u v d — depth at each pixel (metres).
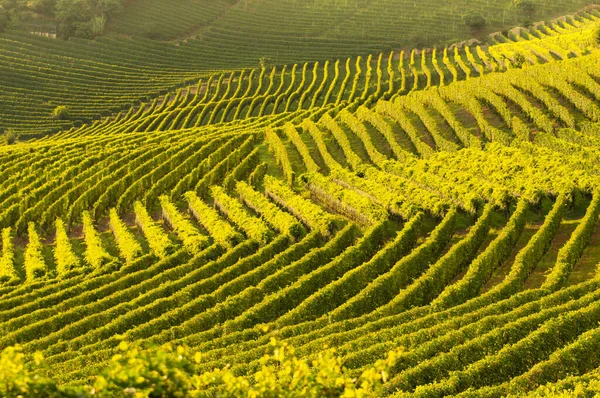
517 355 30.36
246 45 168.25
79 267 57.41
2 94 140.00
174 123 119.81
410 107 91.94
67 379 33.00
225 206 65.75
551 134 72.00
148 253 59.69
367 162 78.62
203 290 46.78
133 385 13.05
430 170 68.31
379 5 190.62
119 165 83.25
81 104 137.50
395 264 46.91
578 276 44.28
